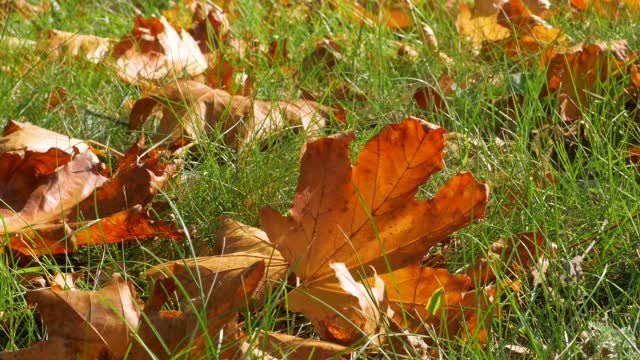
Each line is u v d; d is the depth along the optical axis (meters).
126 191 1.02
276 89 1.34
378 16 1.60
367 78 1.36
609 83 1.24
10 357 0.85
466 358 0.89
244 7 1.70
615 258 1.01
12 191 1.01
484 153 1.12
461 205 0.90
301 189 0.92
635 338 0.92
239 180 1.10
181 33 1.49
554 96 1.27
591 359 0.90
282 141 1.18
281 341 0.88
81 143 1.12
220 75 1.36
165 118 1.21
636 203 1.04
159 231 0.98
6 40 1.49
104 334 0.85
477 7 1.55
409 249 0.92
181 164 1.08
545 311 0.93
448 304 0.91
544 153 1.15
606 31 1.44
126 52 1.43
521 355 0.91
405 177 0.90
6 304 0.93
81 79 1.35
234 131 1.20
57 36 1.51
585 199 1.07
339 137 0.98
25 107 1.27
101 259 1.00
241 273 0.85
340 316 0.90
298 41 1.56
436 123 1.24
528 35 1.50
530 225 1.03
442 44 1.51
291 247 0.92
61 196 1.02
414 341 0.89
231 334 0.86
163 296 0.86
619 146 1.15
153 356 0.83
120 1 1.81
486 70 1.38
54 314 0.85
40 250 0.97
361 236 0.91
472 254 0.96
